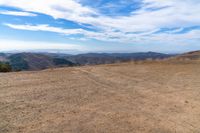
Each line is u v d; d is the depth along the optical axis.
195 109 6.34
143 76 11.73
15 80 9.33
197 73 12.66
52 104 6.29
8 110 5.53
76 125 4.82
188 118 5.59
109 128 4.74
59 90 8.03
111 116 5.53
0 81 8.92
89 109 6.02
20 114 5.31
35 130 4.46
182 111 6.14
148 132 4.63
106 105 6.47
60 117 5.28
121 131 4.60
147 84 9.70
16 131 4.35
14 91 7.45
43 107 5.97
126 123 5.09
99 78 10.95
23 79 9.70
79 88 8.55
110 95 7.68
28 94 7.20
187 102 7.02
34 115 5.31
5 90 7.52
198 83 9.90
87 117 5.37
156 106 6.55
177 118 5.57
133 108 6.29
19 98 6.66
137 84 9.69
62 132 4.42
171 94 8.00
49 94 7.37
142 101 7.05
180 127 4.99
